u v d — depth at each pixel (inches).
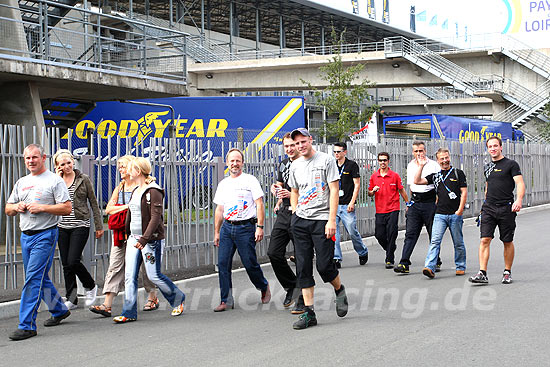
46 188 257.0
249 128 910.4
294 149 275.4
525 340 232.1
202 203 421.4
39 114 549.6
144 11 1899.6
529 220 728.3
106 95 656.4
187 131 919.0
